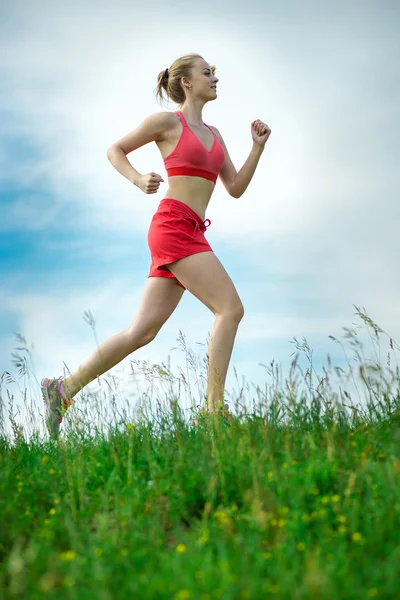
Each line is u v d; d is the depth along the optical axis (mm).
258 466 3389
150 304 5461
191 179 5363
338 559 2572
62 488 3615
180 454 3721
